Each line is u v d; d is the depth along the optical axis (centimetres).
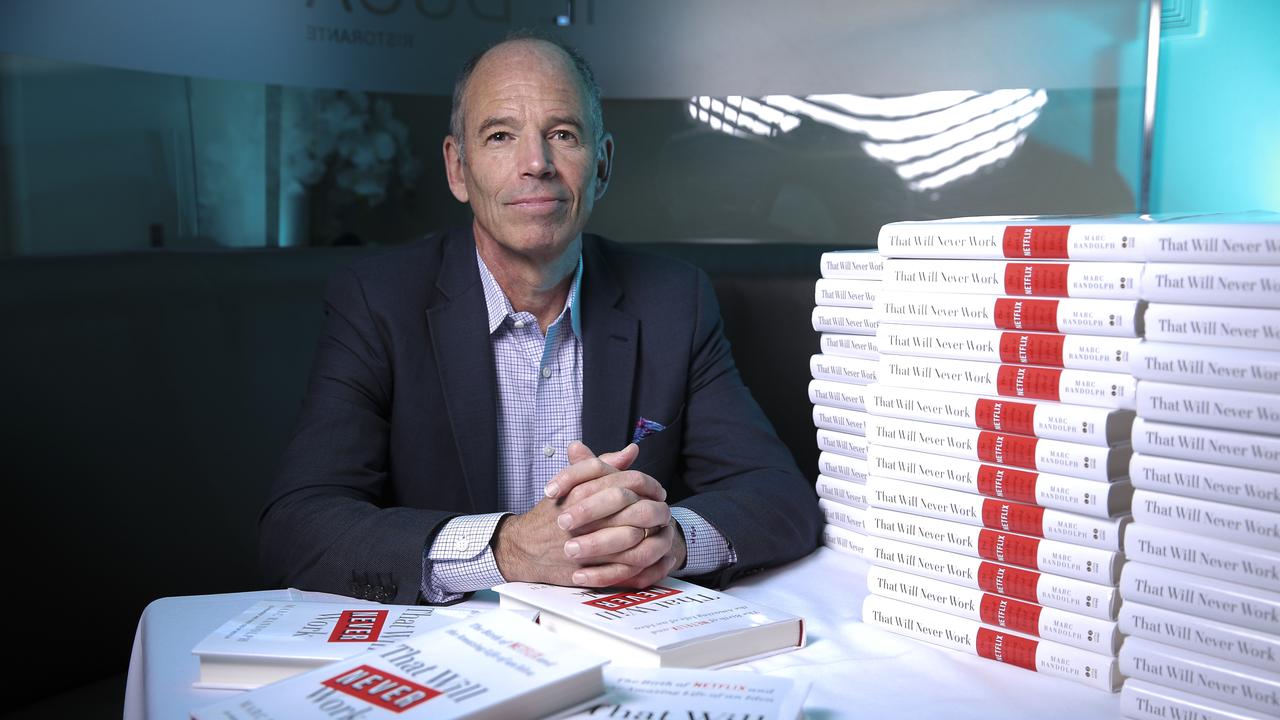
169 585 179
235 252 200
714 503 114
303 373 202
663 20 333
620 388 148
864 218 343
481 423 143
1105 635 76
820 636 89
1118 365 74
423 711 61
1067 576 79
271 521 119
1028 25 308
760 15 336
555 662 67
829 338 112
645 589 95
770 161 347
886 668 82
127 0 257
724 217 354
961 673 81
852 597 102
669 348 152
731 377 156
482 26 326
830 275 111
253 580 192
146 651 85
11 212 234
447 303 147
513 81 137
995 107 317
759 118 345
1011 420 81
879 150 337
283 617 85
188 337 184
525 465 153
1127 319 74
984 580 83
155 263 184
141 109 265
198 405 184
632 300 155
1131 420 78
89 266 174
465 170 145
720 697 67
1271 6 262
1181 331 71
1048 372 79
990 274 82
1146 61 288
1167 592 71
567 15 328
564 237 140
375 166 337
